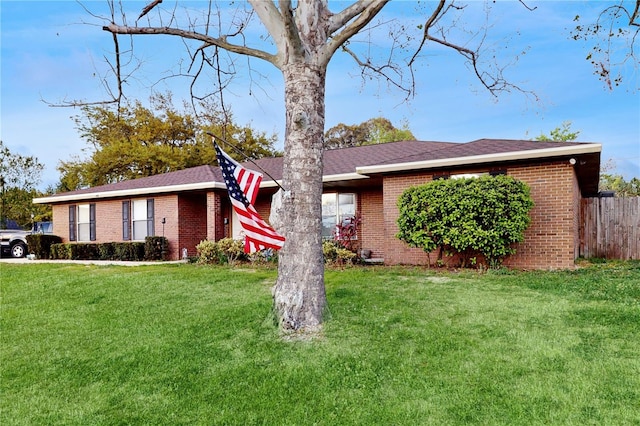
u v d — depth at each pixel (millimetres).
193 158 28922
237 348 4953
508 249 9359
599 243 12680
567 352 4363
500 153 10055
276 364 4477
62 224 18391
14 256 19484
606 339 4660
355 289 7293
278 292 5387
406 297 6672
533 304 6059
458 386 3836
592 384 3715
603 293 6523
